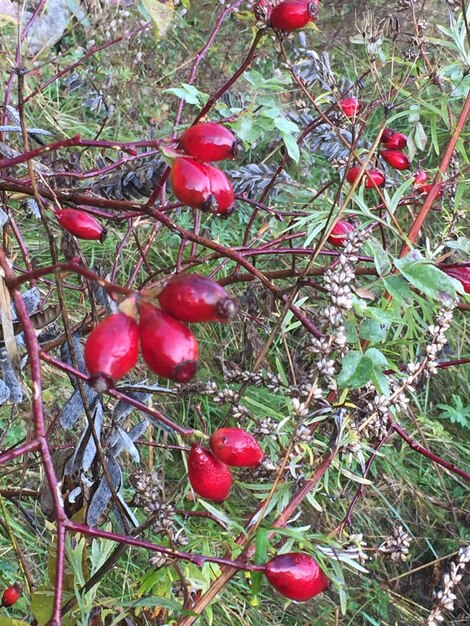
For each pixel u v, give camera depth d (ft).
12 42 1.78
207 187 0.68
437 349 0.88
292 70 1.08
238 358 1.96
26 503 1.68
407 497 2.18
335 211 1.08
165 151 0.69
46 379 1.80
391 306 1.00
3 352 0.83
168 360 0.56
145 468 1.83
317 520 1.81
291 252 1.09
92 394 0.88
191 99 0.98
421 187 1.37
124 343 0.56
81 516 0.95
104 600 0.89
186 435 0.77
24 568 1.08
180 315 0.57
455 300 0.81
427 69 1.26
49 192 0.98
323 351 0.81
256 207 1.34
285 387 0.89
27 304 0.88
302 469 0.92
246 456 0.77
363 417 0.94
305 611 1.84
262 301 1.65
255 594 0.69
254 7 0.87
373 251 0.87
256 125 0.90
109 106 2.07
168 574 0.85
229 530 0.83
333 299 0.81
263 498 0.85
